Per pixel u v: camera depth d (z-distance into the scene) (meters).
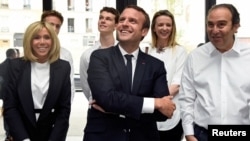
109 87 1.64
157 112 1.64
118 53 1.74
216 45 1.76
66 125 2.05
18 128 1.93
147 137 1.70
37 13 3.81
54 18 2.94
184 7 3.80
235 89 1.77
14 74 1.98
